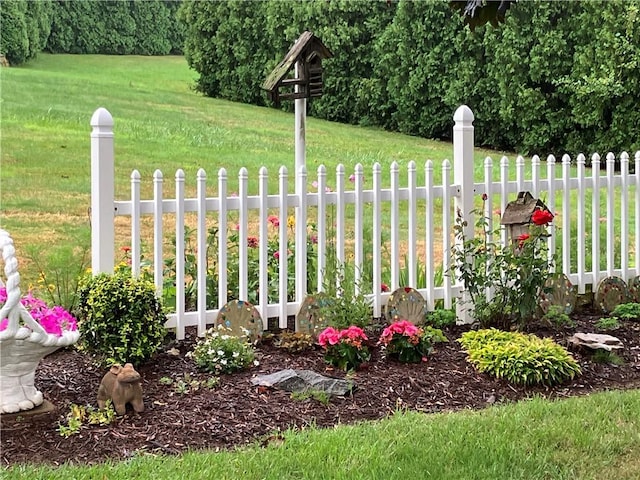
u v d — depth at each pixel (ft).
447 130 61.31
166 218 38.09
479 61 57.52
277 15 64.90
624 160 27.58
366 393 18.99
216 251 29.68
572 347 22.22
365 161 51.62
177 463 15.01
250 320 21.95
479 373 20.44
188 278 27.71
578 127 55.98
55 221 36.17
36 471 14.65
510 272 23.29
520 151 58.03
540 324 24.11
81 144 49.78
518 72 55.21
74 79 72.18
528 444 16.12
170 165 47.06
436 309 25.13
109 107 61.46
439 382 19.86
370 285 24.39
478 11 13.75
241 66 69.51
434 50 58.49
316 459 15.26
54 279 27.27
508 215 24.12
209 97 72.08
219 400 18.17
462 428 16.81
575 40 54.29
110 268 21.12
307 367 20.38
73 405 17.40
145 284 19.95
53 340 16.53
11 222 35.55
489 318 23.86
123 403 17.17
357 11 63.26
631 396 18.97
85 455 15.66
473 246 25.13
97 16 88.58
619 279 26.66
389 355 21.01
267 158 50.83
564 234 26.78
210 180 45.09
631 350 22.88
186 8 72.38
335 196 23.75
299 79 24.53
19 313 16.16
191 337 22.27
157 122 57.93
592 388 20.29
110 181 20.97
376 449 15.70
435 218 40.86
